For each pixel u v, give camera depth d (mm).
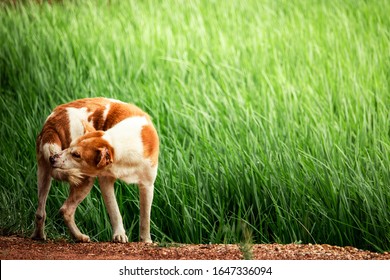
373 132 13648
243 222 11375
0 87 17203
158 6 22938
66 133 9930
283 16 21688
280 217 11211
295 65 18109
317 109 14961
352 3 23047
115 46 18672
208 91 16234
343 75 17109
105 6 23094
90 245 9875
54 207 11805
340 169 11875
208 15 21781
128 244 9914
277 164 12148
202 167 12289
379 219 11008
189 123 14070
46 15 21984
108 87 16016
